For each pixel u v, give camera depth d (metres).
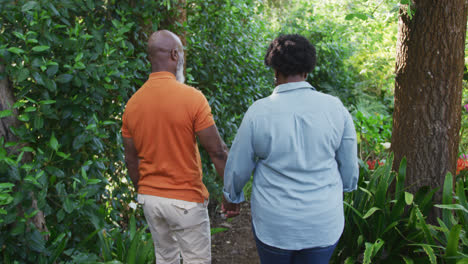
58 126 2.14
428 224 2.30
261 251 1.59
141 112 1.80
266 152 1.51
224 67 4.35
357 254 2.45
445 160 2.47
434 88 2.40
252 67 4.84
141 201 1.90
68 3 2.04
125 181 3.07
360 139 5.16
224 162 1.86
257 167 1.60
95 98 2.23
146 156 1.84
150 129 1.79
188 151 1.81
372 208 2.29
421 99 2.44
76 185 2.18
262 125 1.48
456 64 2.37
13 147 1.87
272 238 1.52
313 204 1.47
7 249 1.81
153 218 1.90
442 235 2.37
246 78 4.77
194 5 4.07
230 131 4.19
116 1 2.72
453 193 2.39
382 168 2.64
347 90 7.53
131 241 2.36
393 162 2.66
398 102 2.59
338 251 2.58
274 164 1.49
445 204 2.25
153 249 2.41
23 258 1.85
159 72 1.81
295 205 1.48
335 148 1.53
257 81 4.95
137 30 2.89
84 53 2.14
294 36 1.55
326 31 6.94
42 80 1.89
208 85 4.27
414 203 2.40
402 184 2.48
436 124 2.44
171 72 1.84
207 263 1.98
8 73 1.80
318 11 7.45
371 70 7.17
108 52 2.22
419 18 2.37
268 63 1.58
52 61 2.01
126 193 2.85
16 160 1.78
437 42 2.34
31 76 1.85
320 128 1.46
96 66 2.17
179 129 1.76
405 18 2.45
